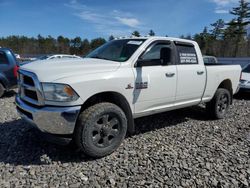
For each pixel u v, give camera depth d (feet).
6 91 29.45
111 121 12.87
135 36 16.84
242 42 174.50
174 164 12.21
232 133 17.17
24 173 11.16
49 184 10.36
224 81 21.15
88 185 10.37
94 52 16.98
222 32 204.85
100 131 12.50
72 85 11.57
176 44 16.72
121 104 13.65
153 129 17.37
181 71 16.31
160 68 15.15
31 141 14.49
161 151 13.66
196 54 18.03
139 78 13.97
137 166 11.96
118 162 12.34
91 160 12.51
